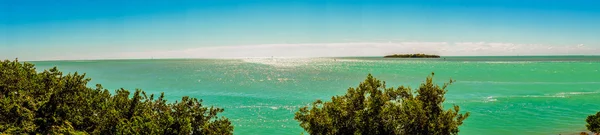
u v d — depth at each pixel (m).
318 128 14.22
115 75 90.06
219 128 15.50
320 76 82.75
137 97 16.61
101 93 18.19
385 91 15.34
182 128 13.67
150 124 13.23
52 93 16.47
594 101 43.16
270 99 45.84
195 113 15.56
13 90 18.38
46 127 15.94
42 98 16.61
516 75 81.19
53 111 16.39
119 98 16.58
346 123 13.97
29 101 15.81
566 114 36.19
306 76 82.81
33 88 18.06
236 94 51.03
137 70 112.75
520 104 41.19
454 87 57.91
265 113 36.84
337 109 13.91
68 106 16.52
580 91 52.25
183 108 15.30
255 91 54.84
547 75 80.94
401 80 73.06
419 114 13.61
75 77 18.41
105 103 16.33
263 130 30.38
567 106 40.16
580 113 36.59
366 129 13.51
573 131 29.23
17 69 20.36
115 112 15.12
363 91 14.26
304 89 57.62
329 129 14.00
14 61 21.50
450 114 14.05
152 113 15.81
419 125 13.63
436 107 14.57
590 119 24.41
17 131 14.21
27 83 18.55
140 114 15.78
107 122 15.01
